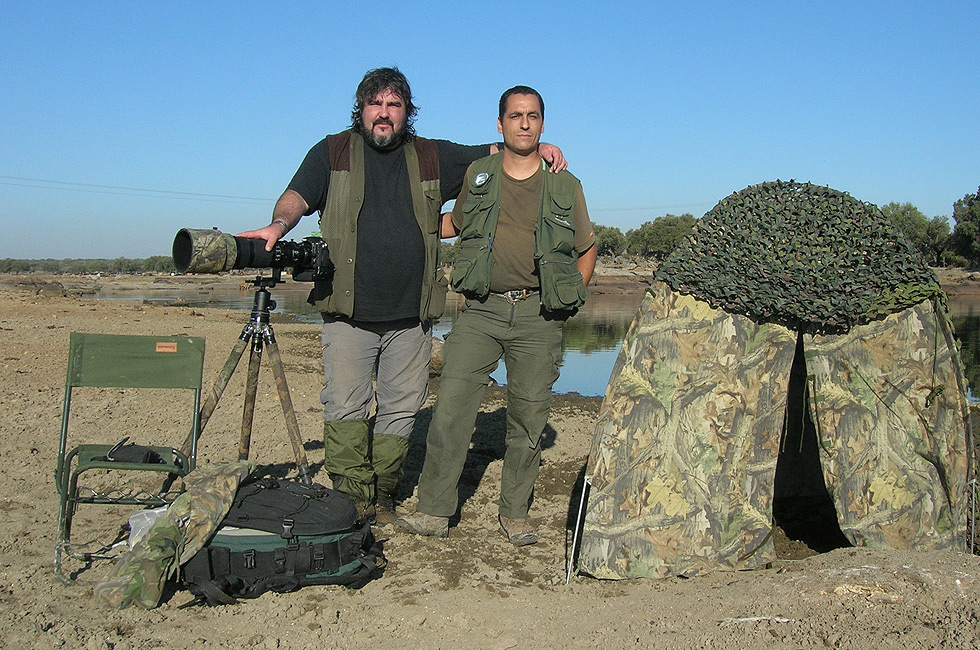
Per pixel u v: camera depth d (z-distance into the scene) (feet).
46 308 68.95
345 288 14.38
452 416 14.73
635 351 13.65
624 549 13.24
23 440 20.22
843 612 10.91
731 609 11.27
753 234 13.65
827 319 13.34
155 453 13.56
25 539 13.80
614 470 13.42
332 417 14.88
